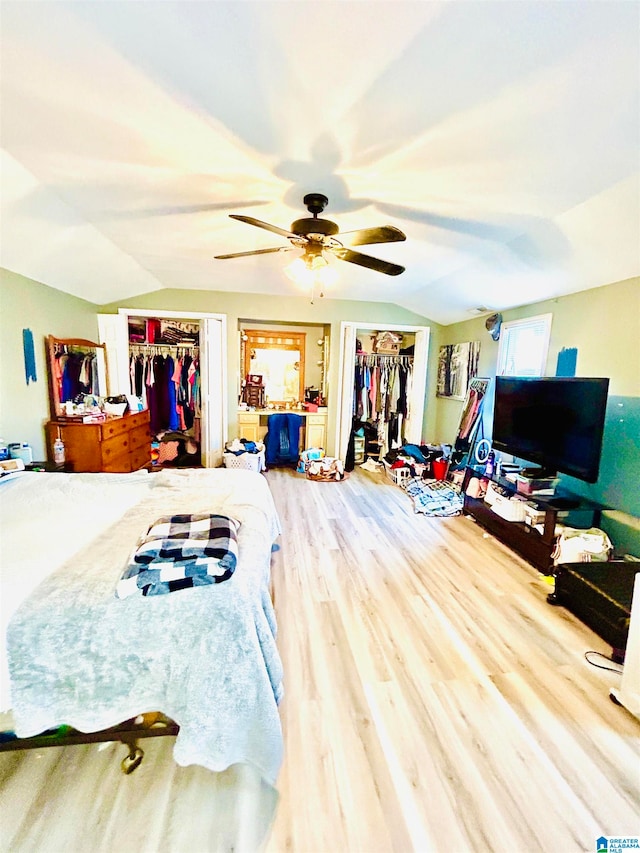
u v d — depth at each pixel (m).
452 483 4.57
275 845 1.11
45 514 1.84
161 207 2.36
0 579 1.28
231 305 4.89
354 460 5.53
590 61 1.18
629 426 2.63
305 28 1.10
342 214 2.39
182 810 1.20
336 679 1.72
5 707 1.13
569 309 3.21
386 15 1.05
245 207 2.34
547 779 1.32
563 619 2.20
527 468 3.21
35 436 3.24
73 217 2.53
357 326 5.23
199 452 5.53
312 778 1.30
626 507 2.64
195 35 1.13
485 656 1.89
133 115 1.50
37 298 3.26
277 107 1.43
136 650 1.21
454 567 2.78
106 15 1.07
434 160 1.77
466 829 1.17
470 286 3.78
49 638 1.17
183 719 1.20
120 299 4.50
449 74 1.25
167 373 5.20
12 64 1.25
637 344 2.61
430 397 5.66
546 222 2.41
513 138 1.59
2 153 1.81
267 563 1.68
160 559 1.33
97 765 1.33
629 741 1.47
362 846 1.12
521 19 1.05
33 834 1.12
